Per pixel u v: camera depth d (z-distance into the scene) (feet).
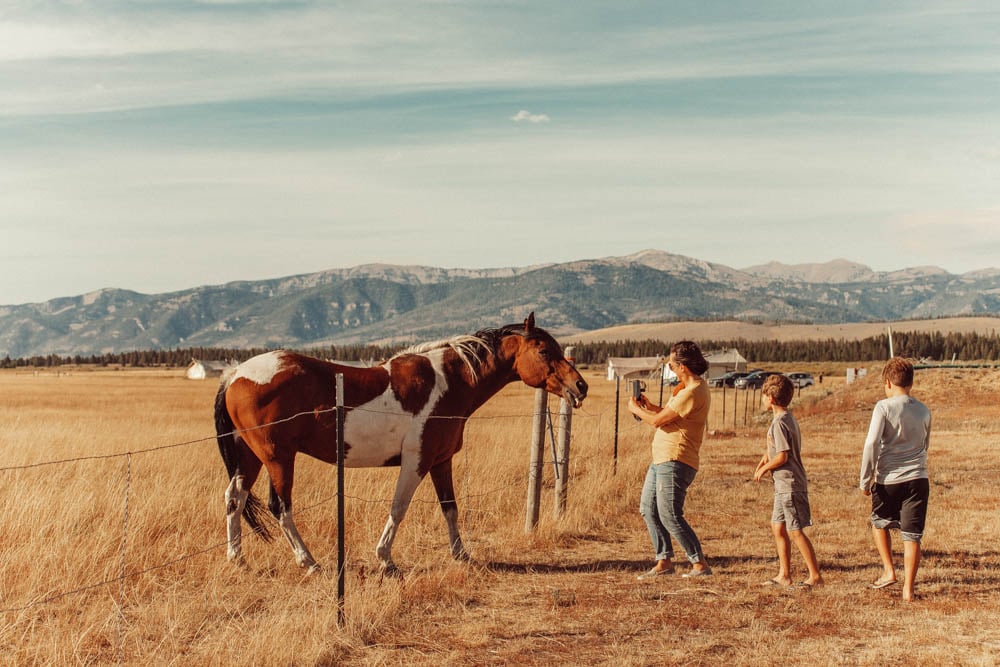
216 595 22.12
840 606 21.95
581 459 48.24
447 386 26.76
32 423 74.74
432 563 26.68
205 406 129.08
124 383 281.13
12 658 17.49
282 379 24.98
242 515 26.32
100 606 20.93
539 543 30.09
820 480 48.11
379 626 20.43
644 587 24.27
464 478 39.34
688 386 25.52
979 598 22.65
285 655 17.71
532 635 19.97
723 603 22.53
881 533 23.63
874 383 123.85
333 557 26.89
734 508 38.68
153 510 29.04
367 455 25.96
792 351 577.02
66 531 25.17
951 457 58.54
